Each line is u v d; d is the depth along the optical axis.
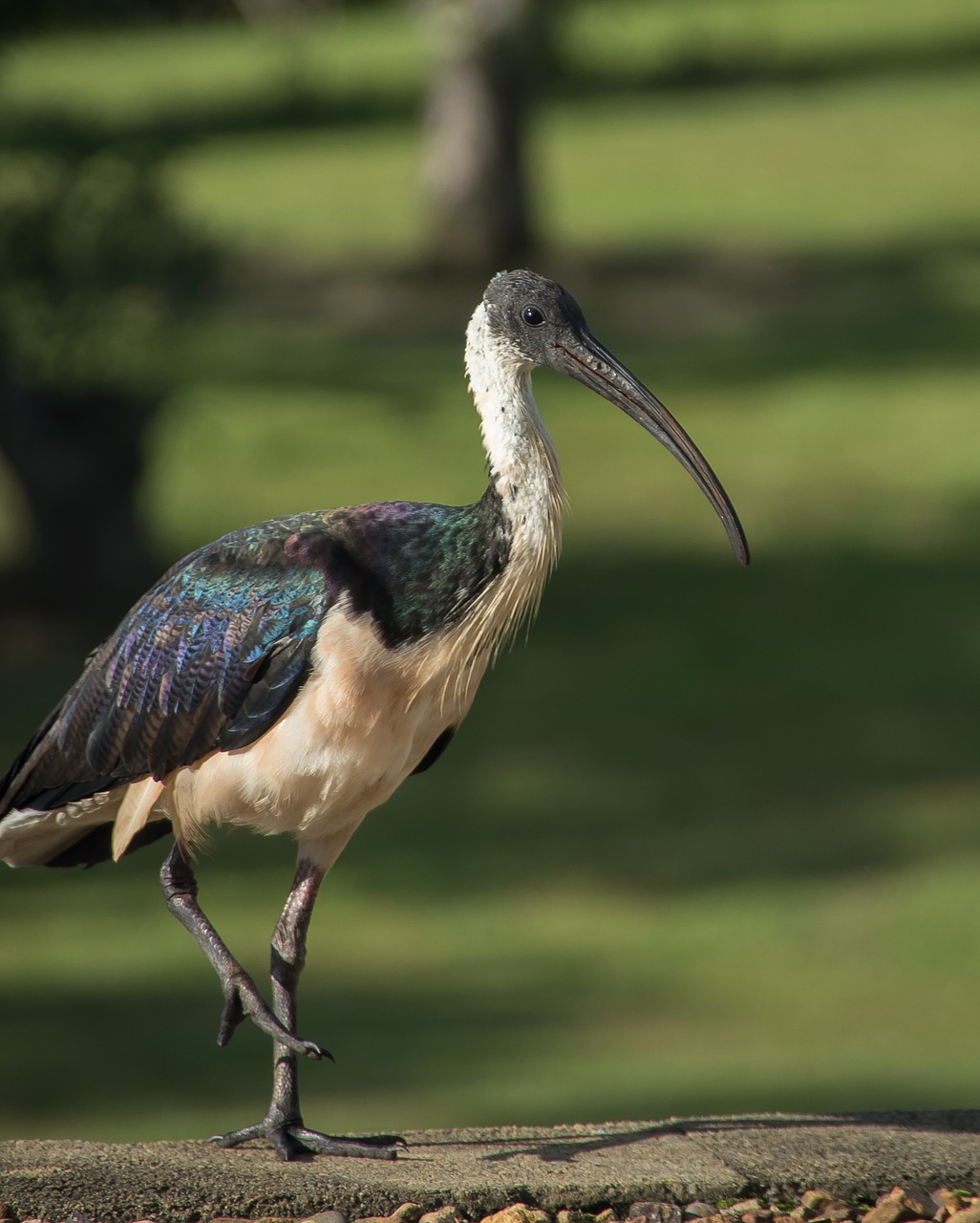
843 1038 12.02
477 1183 5.70
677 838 15.98
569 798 16.98
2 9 19.02
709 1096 11.02
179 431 27.86
